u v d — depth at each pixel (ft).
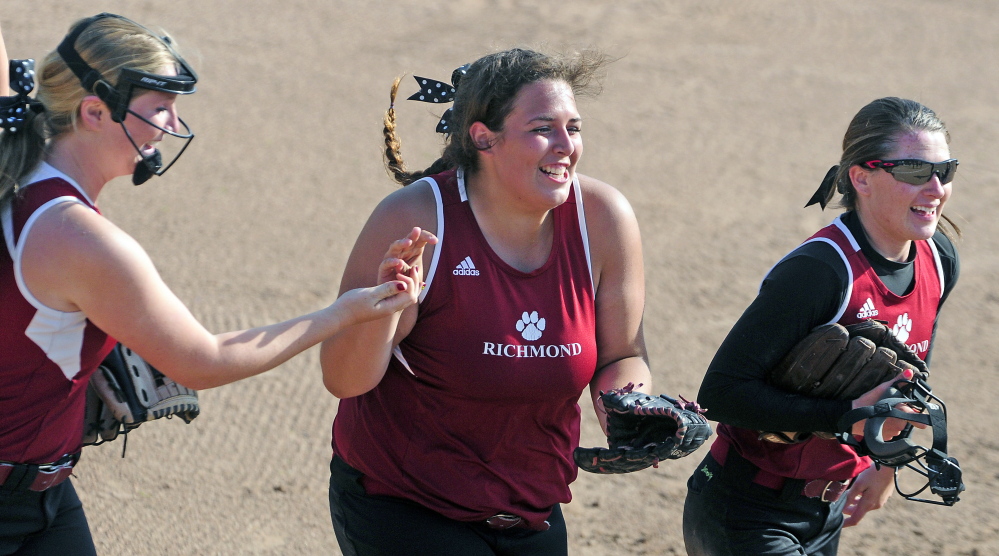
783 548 39.78
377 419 35.91
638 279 36.91
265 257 95.96
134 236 99.25
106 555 52.90
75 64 29.35
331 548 55.01
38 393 30.73
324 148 128.77
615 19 200.03
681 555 55.98
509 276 34.19
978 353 83.71
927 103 158.61
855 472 40.34
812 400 36.94
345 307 31.60
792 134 143.54
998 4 221.66
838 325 36.42
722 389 37.76
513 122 32.71
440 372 34.22
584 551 56.08
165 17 183.01
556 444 36.47
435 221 34.17
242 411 69.56
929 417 35.63
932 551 57.31
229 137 130.72
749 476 40.06
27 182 29.40
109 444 64.44
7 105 29.19
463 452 35.04
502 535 36.58
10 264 29.12
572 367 34.73
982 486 64.18
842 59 182.80
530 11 201.77
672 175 125.90
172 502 58.44
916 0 223.71
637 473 65.31
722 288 95.04
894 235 37.68
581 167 127.13
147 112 30.17
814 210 116.06
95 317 29.19
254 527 56.65
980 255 104.99
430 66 165.78
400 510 35.60
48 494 33.17
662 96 158.40
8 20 168.14
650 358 80.74
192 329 29.73
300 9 193.98
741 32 197.26
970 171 130.11
